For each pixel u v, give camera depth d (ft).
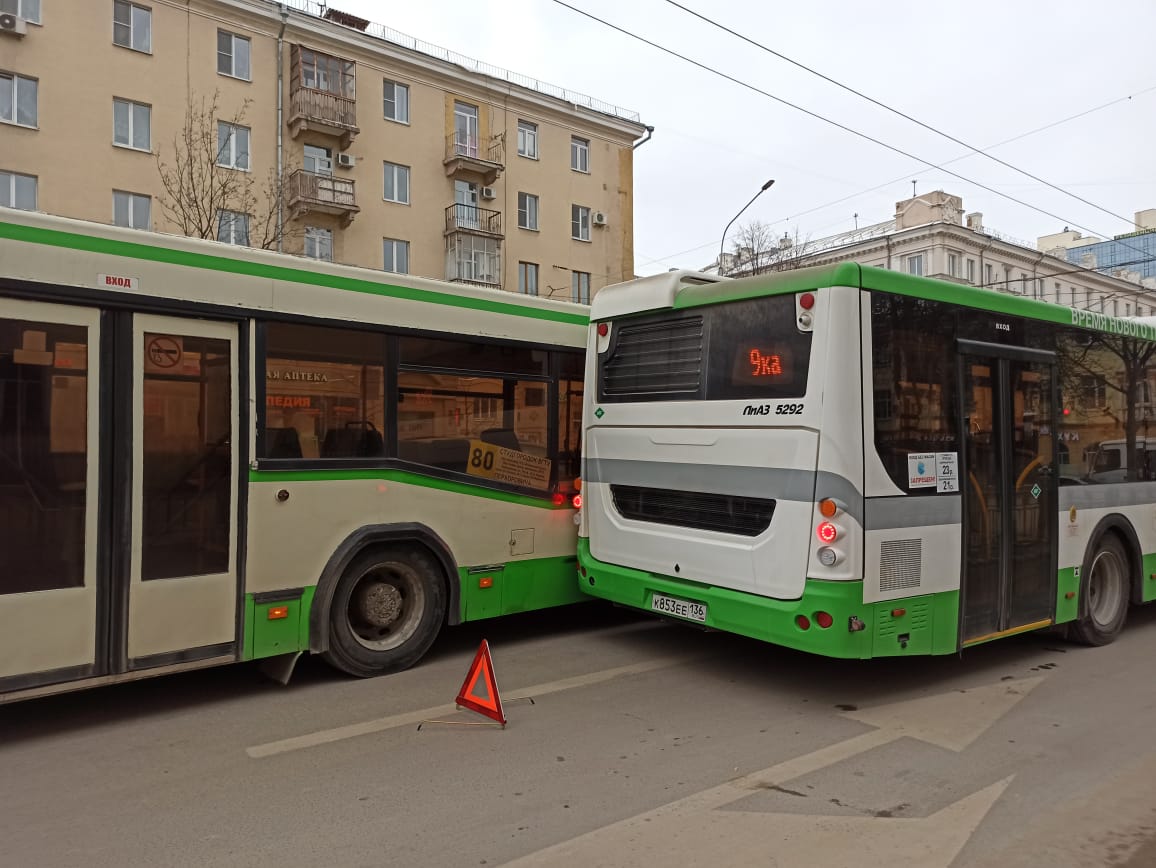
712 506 18.37
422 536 19.20
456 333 20.07
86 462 14.58
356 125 85.05
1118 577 22.90
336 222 85.25
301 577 17.28
